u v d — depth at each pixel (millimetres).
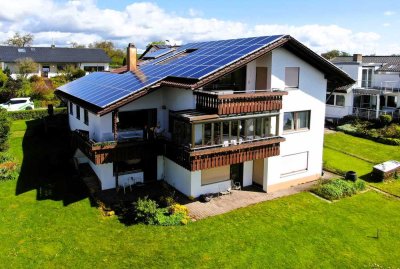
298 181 26094
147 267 16188
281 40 22453
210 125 21203
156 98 24734
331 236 19188
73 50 81625
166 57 31250
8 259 16641
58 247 17547
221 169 23875
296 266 16703
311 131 26172
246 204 22516
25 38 108000
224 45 26203
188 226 19578
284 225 20062
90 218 20156
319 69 25484
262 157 23156
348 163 31172
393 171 27484
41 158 29234
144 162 24875
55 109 44969
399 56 51906
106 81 28438
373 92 44250
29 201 22078
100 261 16562
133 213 20656
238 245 18000
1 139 29875
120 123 23938
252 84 24500
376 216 21531
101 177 23609
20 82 55781
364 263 17094
